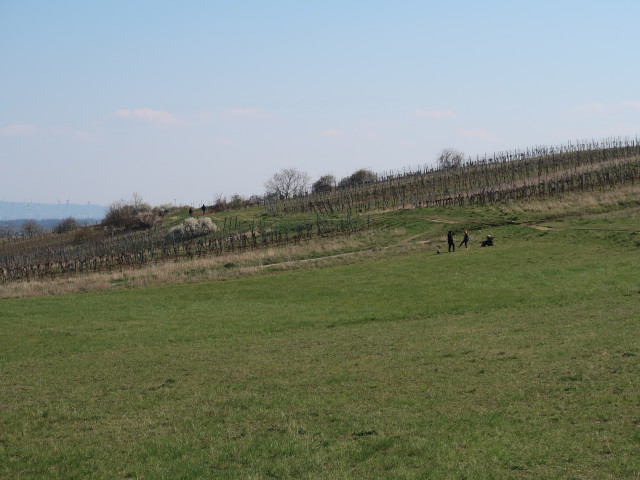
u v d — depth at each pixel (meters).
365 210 101.69
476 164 137.25
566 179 93.62
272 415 18.22
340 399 19.36
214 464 14.62
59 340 34.59
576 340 24.78
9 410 20.61
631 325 26.84
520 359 22.53
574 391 18.02
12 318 42.34
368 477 13.27
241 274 60.69
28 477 14.48
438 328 31.30
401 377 21.58
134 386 23.36
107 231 134.75
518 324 30.25
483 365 22.23
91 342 33.59
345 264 62.75
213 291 50.94
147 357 28.98
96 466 14.95
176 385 23.05
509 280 44.25
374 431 16.20
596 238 58.75
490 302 37.66
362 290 45.78
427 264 55.81
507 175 117.12
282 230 92.19
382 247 71.50
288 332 33.62
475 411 17.14
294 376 23.09
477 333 28.84
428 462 13.87
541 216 76.12
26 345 33.62
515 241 64.50
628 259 47.94
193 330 35.53
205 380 23.58
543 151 141.38
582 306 33.62
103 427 18.28
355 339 30.08
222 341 32.12
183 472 14.07
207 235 100.06
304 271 59.56
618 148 132.50
